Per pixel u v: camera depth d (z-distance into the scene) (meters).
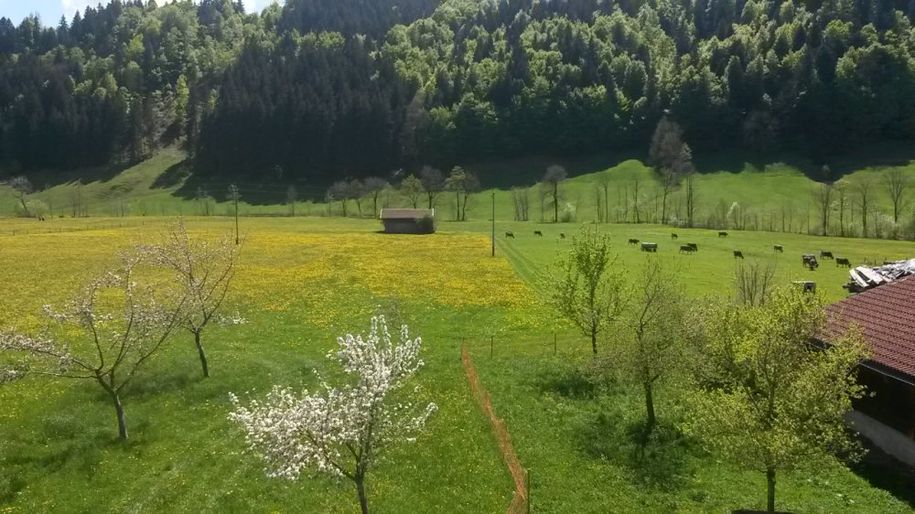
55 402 31.77
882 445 28.16
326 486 25.28
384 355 20.77
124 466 26.44
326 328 46.81
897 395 27.48
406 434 29.11
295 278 65.19
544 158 199.00
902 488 25.23
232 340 43.38
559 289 39.97
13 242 88.31
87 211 172.38
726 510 24.22
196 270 48.56
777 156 173.88
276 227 118.56
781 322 22.84
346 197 173.62
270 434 17.83
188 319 36.22
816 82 179.75
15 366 31.59
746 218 127.00
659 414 32.22
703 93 189.50
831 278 66.25
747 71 194.38
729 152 181.50
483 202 166.38
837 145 170.38
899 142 170.38
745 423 22.78
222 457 27.25
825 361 23.00
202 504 23.92
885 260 78.38
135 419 30.50
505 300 56.09
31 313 48.66
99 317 31.77
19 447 27.31
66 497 24.19
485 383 36.09
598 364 33.19
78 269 66.94
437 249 88.00
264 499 24.36
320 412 18.02
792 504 24.48
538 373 37.81
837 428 24.69
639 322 32.06
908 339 27.64
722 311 27.08
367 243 94.25
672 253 82.62
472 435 29.62
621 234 105.62
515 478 25.95
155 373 35.56
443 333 46.38
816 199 139.25
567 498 24.92
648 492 25.59
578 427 30.95
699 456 28.55
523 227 121.25
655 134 183.00
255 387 34.88
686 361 30.38
